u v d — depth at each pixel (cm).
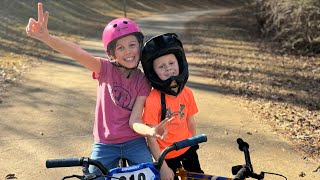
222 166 512
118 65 323
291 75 1082
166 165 314
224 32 2078
